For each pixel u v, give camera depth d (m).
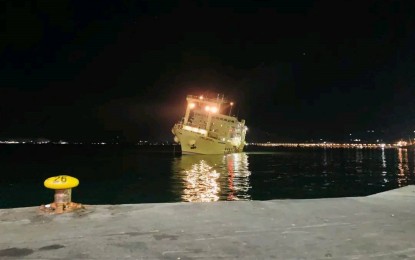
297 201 7.73
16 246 4.54
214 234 5.10
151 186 32.88
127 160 84.12
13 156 111.75
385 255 4.21
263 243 4.68
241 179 39.50
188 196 26.41
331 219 6.07
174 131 89.44
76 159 91.38
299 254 4.24
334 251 4.35
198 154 88.00
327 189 31.16
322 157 106.62
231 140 94.88
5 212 6.50
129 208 6.89
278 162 75.81
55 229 5.37
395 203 7.57
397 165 68.38
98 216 6.25
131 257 4.11
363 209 6.93
